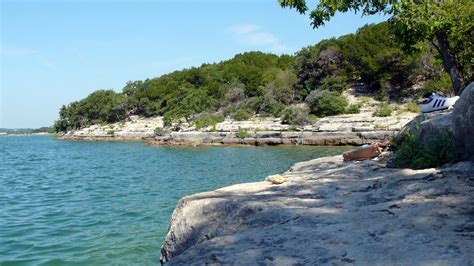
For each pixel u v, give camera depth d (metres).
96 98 143.50
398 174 6.44
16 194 18.80
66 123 157.12
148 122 113.06
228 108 85.81
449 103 9.43
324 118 58.00
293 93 78.12
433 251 3.36
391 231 3.93
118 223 11.79
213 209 5.87
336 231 4.13
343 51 78.81
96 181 23.91
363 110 60.66
